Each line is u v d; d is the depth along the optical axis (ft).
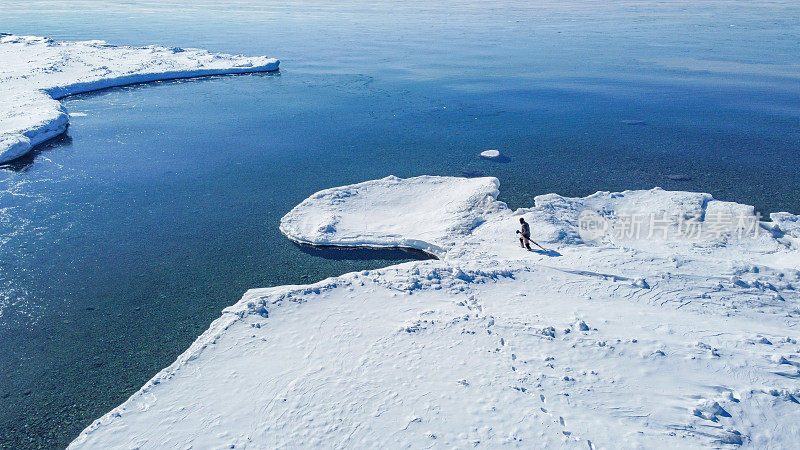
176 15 431.02
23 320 53.98
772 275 54.08
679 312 48.80
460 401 38.45
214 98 160.66
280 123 132.67
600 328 46.65
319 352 44.80
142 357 48.44
